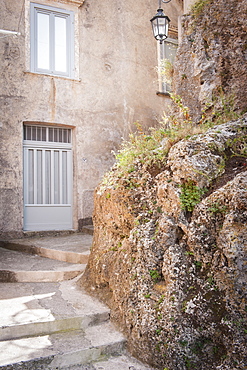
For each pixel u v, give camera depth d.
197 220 3.99
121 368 3.75
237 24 6.09
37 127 9.96
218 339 3.53
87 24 10.61
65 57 10.27
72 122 10.17
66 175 10.32
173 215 4.24
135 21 11.52
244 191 3.70
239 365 3.36
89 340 4.08
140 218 4.54
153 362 3.76
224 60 6.13
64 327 4.29
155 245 4.22
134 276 4.28
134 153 5.24
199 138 4.64
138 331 3.97
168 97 11.99
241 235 3.61
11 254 7.59
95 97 10.56
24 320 4.20
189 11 6.82
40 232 9.52
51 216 10.00
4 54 9.34
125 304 4.31
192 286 3.80
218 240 3.78
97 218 5.51
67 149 10.32
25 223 9.62
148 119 11.45
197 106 6.26
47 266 6.42
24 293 5.26
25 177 9.71
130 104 11.14
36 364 3.62
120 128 10.90
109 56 10.90
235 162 4.45
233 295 3.55
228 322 3.51
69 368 3.74
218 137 4.67
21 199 9.34
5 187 9.15
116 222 4.93
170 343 3.67
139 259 4.29
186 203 4.16
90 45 10.61
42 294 5.21
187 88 6.44
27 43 9.66
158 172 4.75
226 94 6.01
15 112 9.39
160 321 3.81
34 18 9.88
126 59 11.20
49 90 9.88
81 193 10.20
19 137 9.42
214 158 4.41
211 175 4.29
